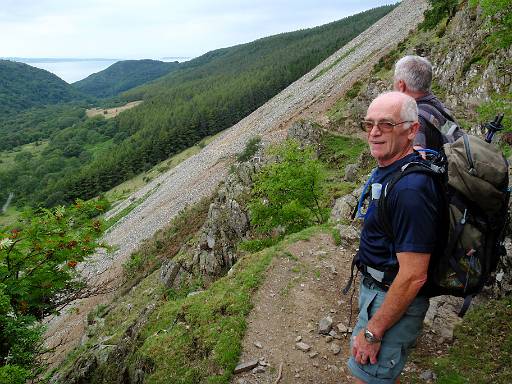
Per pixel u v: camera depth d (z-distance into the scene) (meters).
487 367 5.73
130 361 8.74
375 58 71.56
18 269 9.64
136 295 32.28
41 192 133.50
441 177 3.31
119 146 180.00
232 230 27.61
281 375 6.45
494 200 3.29
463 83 26.47
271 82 175.50
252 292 8.50
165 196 76.81
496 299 6.83
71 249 9.93
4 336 9.09
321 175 17.53
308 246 10.07
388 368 3.63
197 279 26.75
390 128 3.52
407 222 3.21
